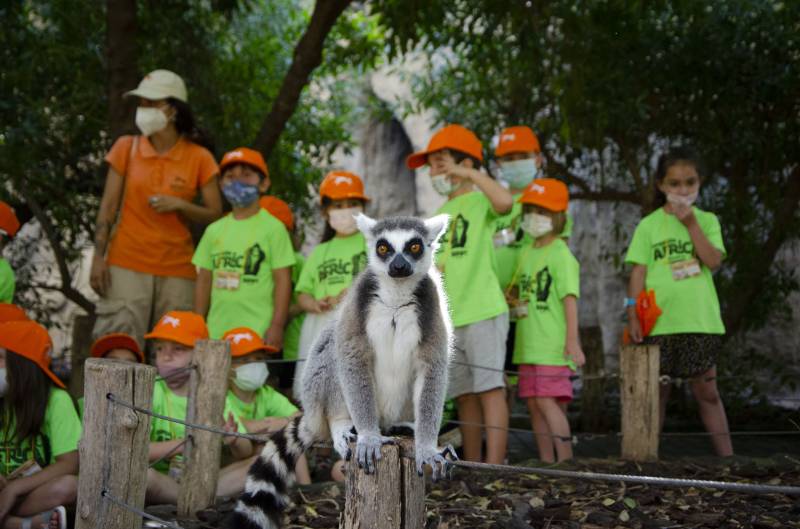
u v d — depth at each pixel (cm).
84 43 901
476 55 841
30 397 455
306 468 575
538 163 689
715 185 943
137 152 678
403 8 797
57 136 949
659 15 811
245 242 657
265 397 597
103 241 671
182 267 680
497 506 454
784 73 791
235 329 579
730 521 423
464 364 531
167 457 498
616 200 965
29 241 1134
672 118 880
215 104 966
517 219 659
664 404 620
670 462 560
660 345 607
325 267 649
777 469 529
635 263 631
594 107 845
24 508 450
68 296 1004
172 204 657
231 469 523
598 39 799
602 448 748
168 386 546
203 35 976
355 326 363
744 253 877
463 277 578
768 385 1048
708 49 800
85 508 384
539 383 596
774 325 1067
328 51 1073
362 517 313
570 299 594
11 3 771
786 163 873
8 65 842
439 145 606
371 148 1627
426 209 1544
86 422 387
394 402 375
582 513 441
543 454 603
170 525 354
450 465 309
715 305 609
